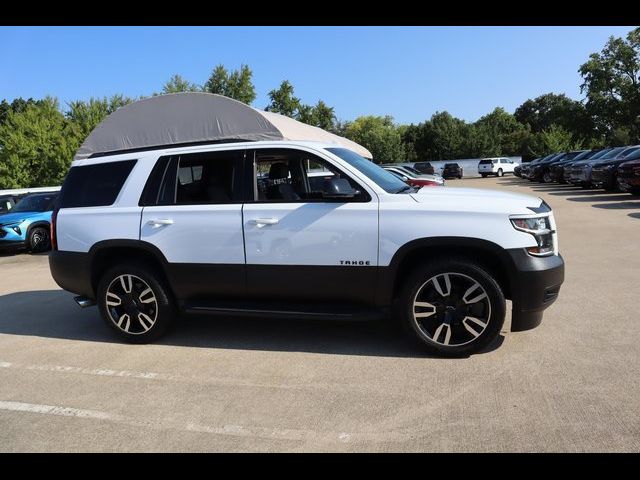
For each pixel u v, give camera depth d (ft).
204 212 15.46
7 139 105.29
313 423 11.00
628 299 18.88
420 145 215.10
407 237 13.78
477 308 13.89
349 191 14.14
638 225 36.24
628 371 12.64
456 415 10.99
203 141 17.01
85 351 16.40
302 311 14.82
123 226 16.31
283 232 14.70
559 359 13.60
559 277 13.79
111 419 11.68
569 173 71.92
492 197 14.17
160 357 15.47
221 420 11.35
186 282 15.88
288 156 15.43
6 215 43.37
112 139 20.16
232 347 15.97
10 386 13.84
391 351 14.88
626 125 150.00
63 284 17.44
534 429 10.25
